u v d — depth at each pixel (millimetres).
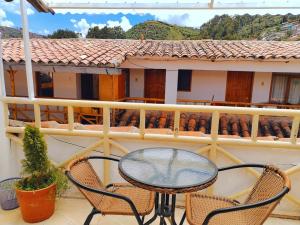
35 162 2326
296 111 2271
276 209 2520
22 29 2504
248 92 8031
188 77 8188
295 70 6102
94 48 7277
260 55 5902
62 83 8062
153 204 1920
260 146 2393
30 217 2334
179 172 1777
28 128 2316
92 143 2680
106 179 2689
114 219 2447
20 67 6039
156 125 6387
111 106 2516
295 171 2367
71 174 1848
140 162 1937
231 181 2545
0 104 2617
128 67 6656
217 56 6070
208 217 1560
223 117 6820
